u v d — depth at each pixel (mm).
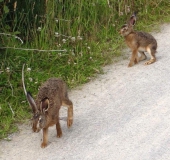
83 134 8219
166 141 7883
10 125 8531
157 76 10211
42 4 11195
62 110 9078
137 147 7762
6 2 10727
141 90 9656
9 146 7957
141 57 11172
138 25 12789
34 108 7535
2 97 9234
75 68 10430
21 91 9453
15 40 10641
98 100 9367
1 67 9922
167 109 8875
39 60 10453
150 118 8609
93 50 11242
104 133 8211
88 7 12031
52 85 8117
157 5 13414
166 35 12375
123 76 10297
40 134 8258
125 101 9273
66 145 7910
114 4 12586
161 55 11273
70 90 9781
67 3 11625
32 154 7707
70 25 11523
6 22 11000
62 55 10648
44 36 10977
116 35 12070
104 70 10609
